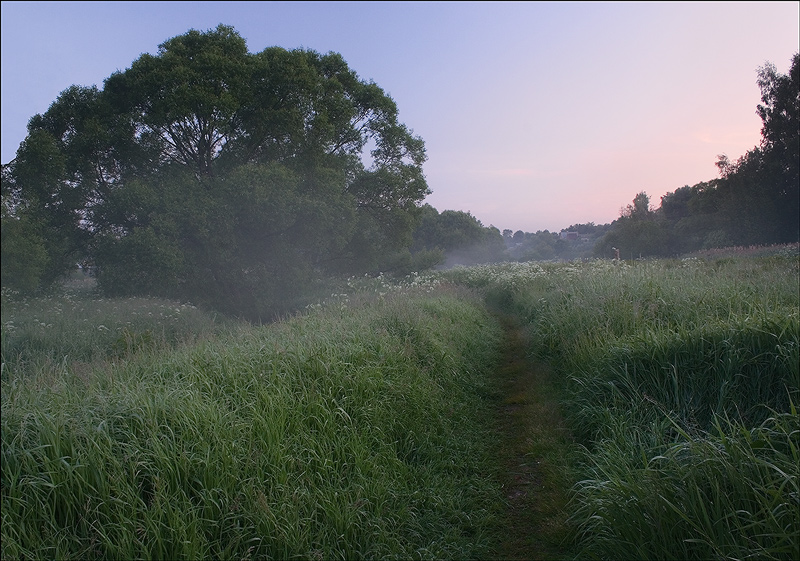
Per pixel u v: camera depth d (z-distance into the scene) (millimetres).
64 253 16484
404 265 29875
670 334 5867
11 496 2973
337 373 5402
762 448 3387
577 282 11531
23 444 3260
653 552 3074
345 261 23156
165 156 18547
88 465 3215
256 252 17625
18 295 12891
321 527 3512
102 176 18000
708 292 8055
